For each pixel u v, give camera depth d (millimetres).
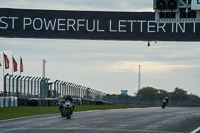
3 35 83125
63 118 72250
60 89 134500
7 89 108250
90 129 51875
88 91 167250
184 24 78875
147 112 98750
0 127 53625
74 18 81875
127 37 80875
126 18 80875
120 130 51531
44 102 120000
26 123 60344
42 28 82562
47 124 58812
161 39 79812
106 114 86938
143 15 80250
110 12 81125
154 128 55562
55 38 82312
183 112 101250
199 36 78438
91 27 81688
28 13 82812
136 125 59719
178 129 55031
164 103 137125
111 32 81250
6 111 89438
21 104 114250
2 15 83125
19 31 83062
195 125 61906
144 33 80250
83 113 90375
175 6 46281
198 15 60500
